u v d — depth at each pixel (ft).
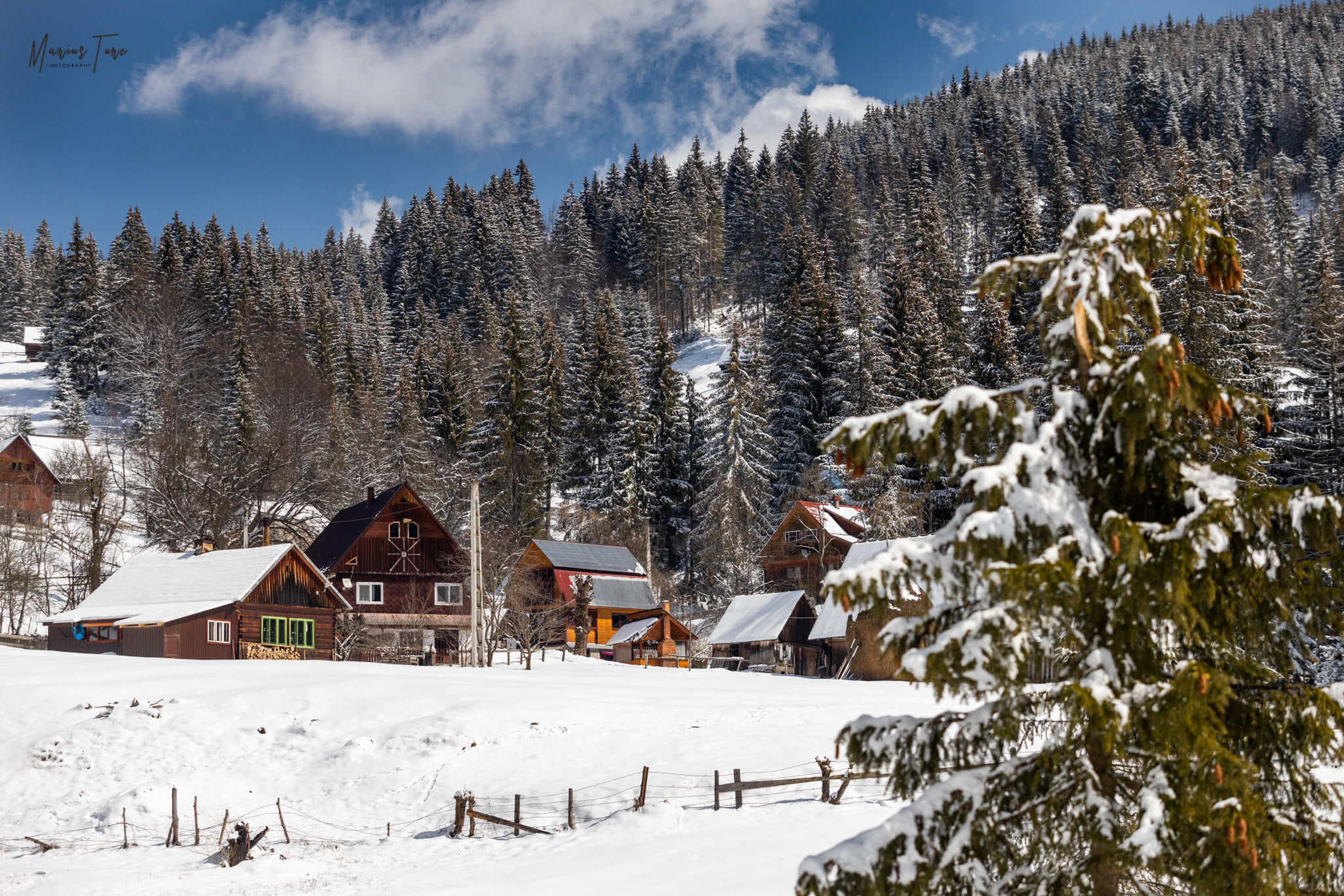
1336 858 21.49
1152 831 20.42
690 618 264.52
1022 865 22.85
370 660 188.55
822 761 74.64
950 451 24.11
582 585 213.46
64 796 96.68
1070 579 21.08
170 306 341.41
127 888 72.08
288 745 105.40
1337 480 169.99
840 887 21.15
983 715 23.04
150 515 231.71
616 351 333.42
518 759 96.17
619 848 69.10
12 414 370.73
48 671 134.51
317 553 209.36
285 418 251.80
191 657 164.76
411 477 266.77
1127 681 22.26
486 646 189.47
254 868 75.72
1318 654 79.25
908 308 264.93
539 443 297.12
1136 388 22.22
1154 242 24.52
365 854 79.30
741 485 263.49
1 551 211.41
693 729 101.65
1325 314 186.80
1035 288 246.88
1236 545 21.88
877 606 23.00
